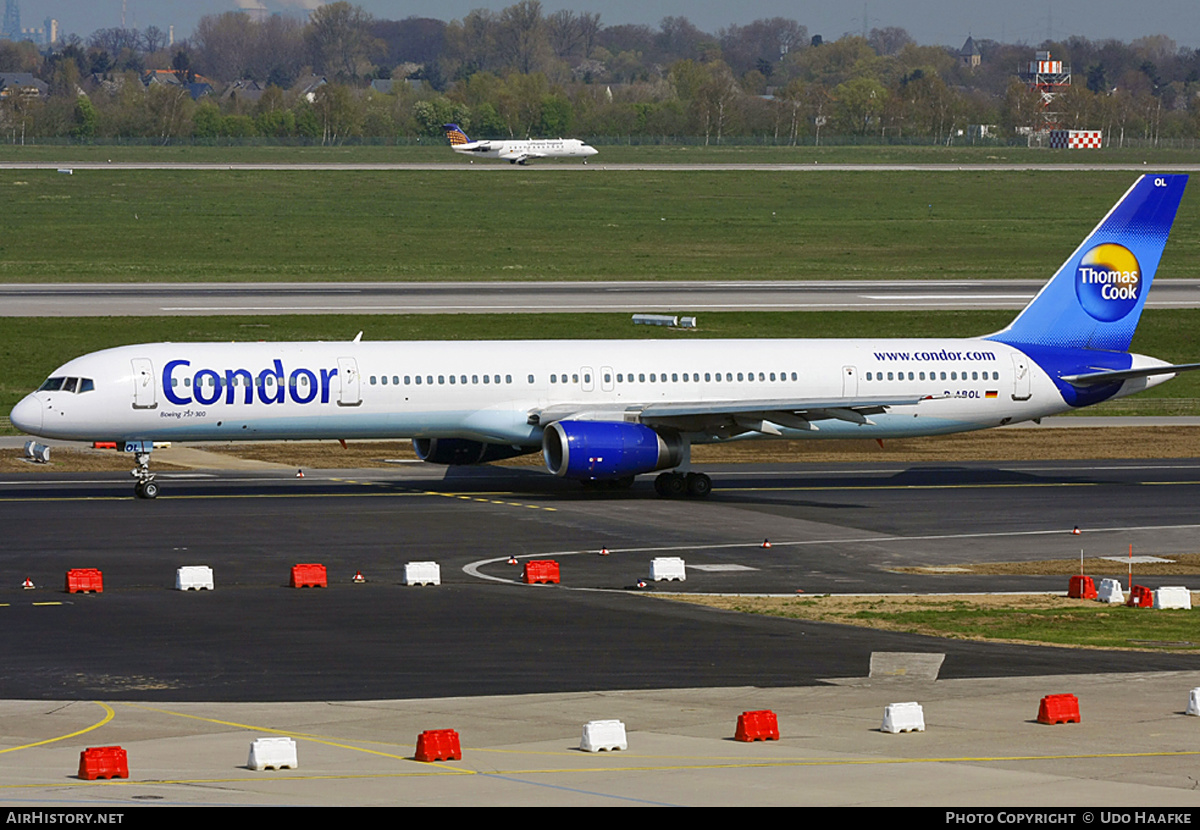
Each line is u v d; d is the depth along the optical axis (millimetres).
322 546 196000
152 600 159500
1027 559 195375
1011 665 129750
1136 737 102750
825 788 87562
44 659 130625
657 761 95000
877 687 120625
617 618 151375
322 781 89000
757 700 115688
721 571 183000
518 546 198750
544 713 111000
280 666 128250
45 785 87562
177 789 86562
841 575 181750
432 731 97125
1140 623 152625
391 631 144000
